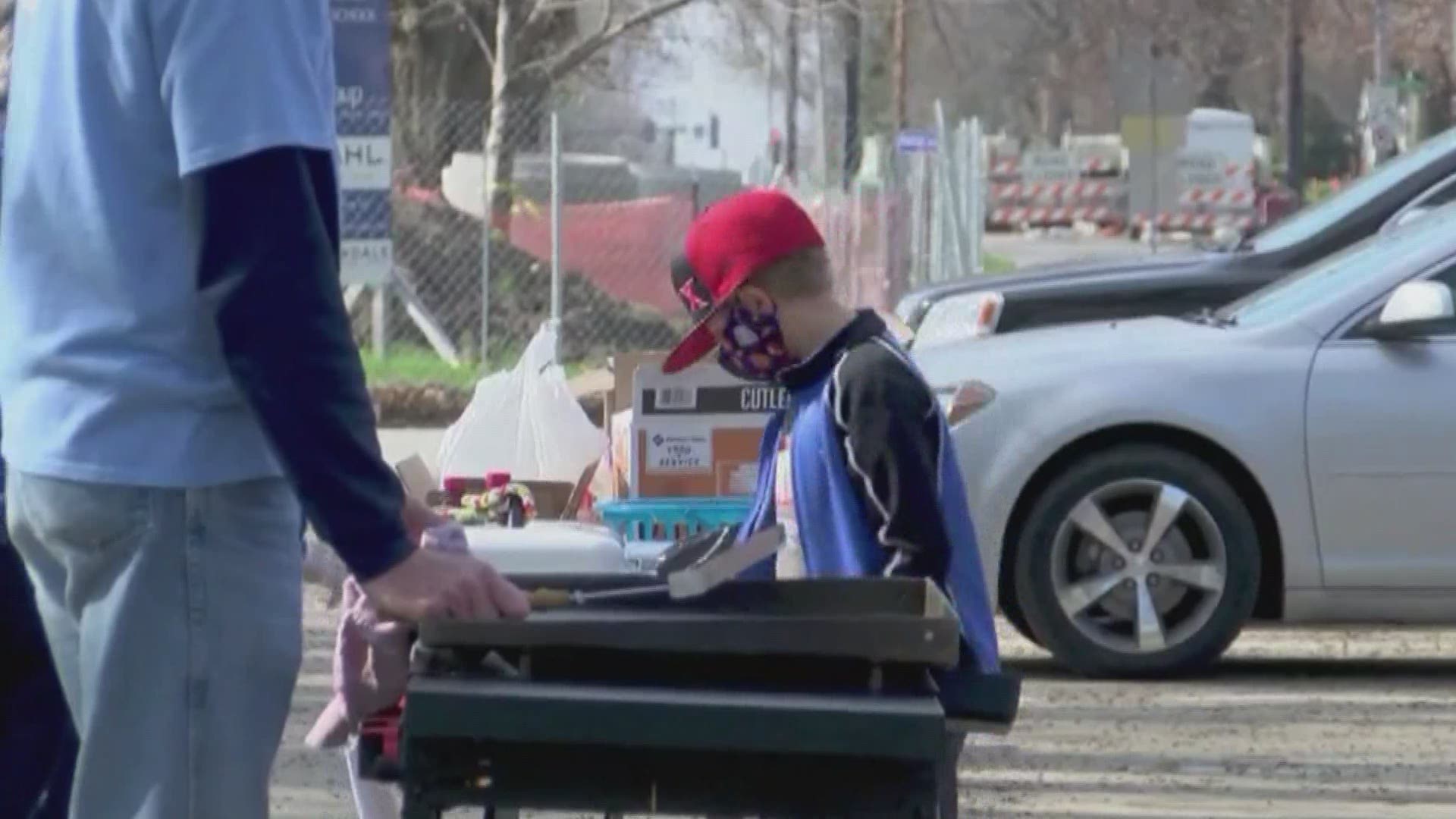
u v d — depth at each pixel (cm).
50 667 1516
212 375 1103
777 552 1433
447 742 1030
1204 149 15988
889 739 1004
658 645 1065
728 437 2183
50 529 1122
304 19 1080
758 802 1046
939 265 7512
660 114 11044
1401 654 3353
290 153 1055
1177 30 12862
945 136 7756
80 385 1106
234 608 1111
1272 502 3100
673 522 2067
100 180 1096
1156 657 3103
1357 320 3139
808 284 1456
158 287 1098
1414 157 4428
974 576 1437
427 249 7619
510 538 1496
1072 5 12412
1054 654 3120
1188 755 2648
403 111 8506
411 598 1063
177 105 1062
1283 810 2372
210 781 1110
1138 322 3338
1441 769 2577
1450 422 3084
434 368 7038
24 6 1166
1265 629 3619
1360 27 13638
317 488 1055
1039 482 3117
